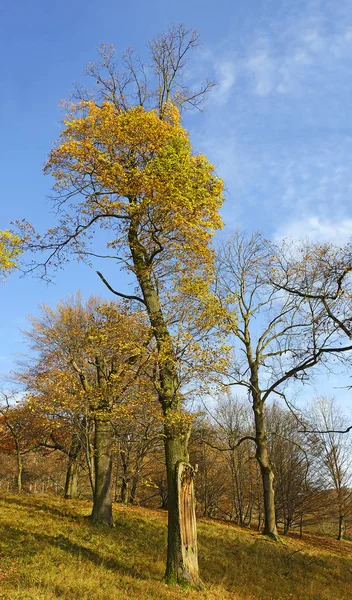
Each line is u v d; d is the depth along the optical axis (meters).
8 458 38.16
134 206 12.75
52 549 13.07
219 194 13.18
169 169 12.40
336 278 16.42
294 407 24.19
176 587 11.07
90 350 14.78
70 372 17.67
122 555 14.67
